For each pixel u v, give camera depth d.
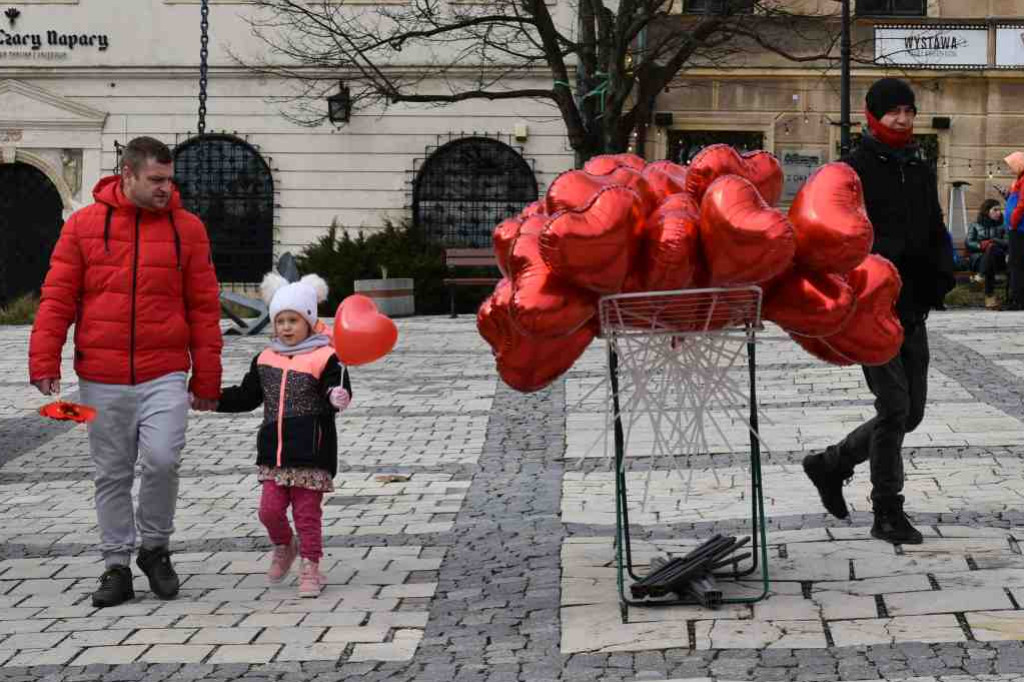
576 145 26.55
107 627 6.83
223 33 31.81
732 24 26.27
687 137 31.52
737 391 6.27
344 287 26.66
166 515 7.31
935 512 8.45
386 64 31.42
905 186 7.41
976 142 31.59
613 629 6.36
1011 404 12.42
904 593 6.64
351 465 11.15
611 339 6.23
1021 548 7.41
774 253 5.89
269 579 7.52
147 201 7.20
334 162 31.70
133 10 31.75
